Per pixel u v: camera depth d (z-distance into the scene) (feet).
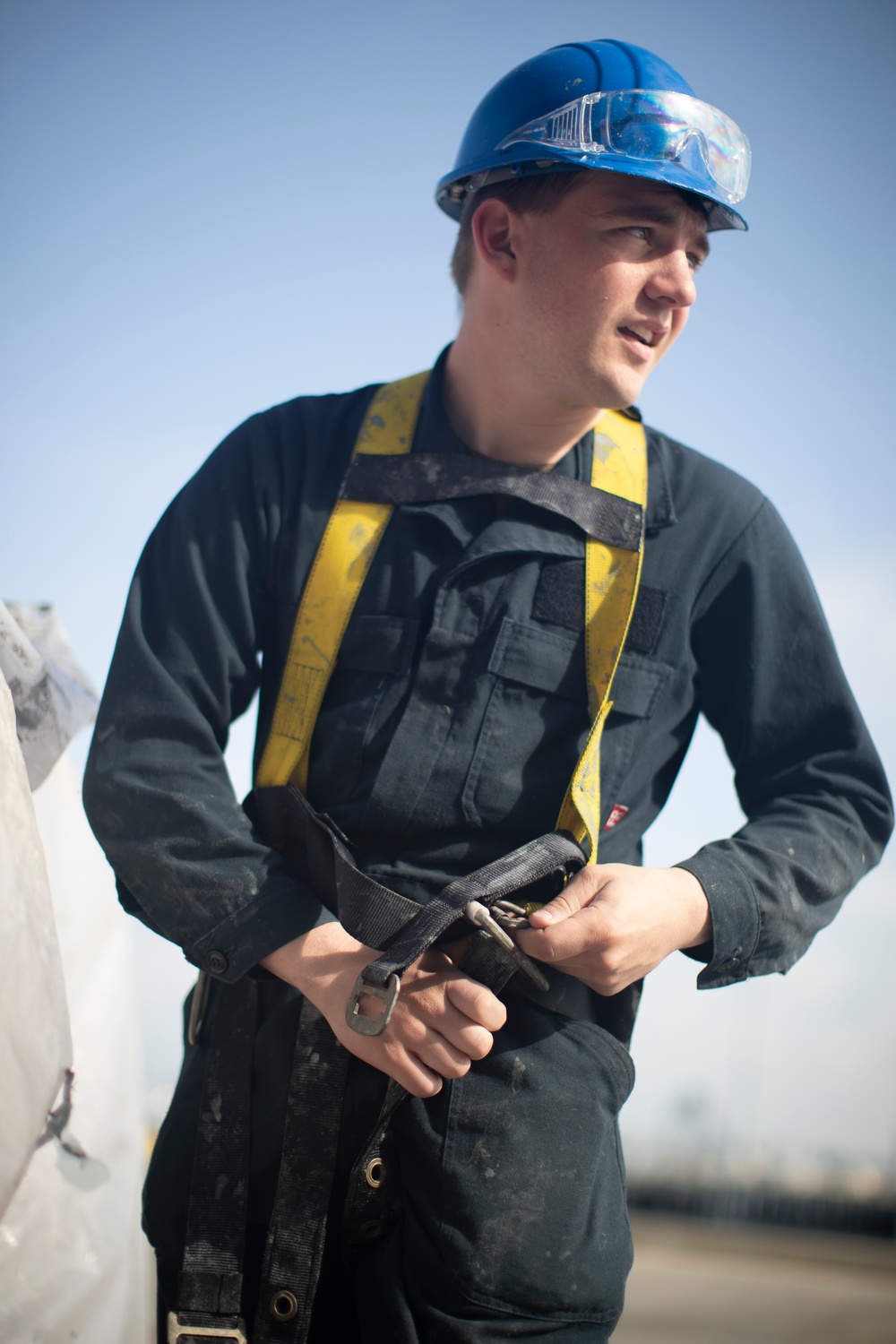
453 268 4.30
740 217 3.91
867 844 4.10
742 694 4.15
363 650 3.82
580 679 3.84
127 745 3.75
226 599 3.93
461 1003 3.31
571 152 3.62
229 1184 3.62
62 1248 3.75
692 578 4.05
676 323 3.83
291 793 3.80
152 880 3.64
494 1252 3.38
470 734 3.73
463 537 3.86
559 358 3.74
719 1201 32.71
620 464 4.10
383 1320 3.41
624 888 3.42
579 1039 3.70
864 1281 25.99
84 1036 4.47
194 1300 3.51
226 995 3.83
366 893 3.47
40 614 5.30
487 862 3.73
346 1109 3.61
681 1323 18.95
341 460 4.09
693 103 3.73
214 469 4.11
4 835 3.22
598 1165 3.60
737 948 3.64
